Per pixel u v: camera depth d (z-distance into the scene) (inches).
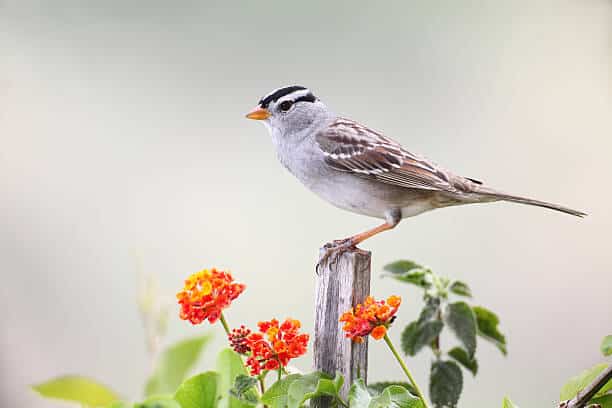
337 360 236.4
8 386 434.6
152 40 499.8
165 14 505.7
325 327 239.6
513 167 471.2
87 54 500.7
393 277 251.4
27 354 445.7
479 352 433.4
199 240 461.1
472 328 245.0
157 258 455.5
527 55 501.4
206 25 497.7
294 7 496.1
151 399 199.9
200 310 216.8
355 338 222.2
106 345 451.5
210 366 414.9
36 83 490.3
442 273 449.1
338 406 227.1
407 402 204.5
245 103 488.1
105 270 464.8
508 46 502.9
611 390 225.1
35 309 456.4
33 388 227.0
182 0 502.6
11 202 472.7
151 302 233.9
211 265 454.9
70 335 453.4
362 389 206.2
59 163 483.8
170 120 488.4
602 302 446.6
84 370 445.1
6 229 468.8
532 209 467.8
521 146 475.5
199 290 217.2
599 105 494.3
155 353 232.5
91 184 480.4
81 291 462.0
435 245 456.8
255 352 216.1
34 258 463.2
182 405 215.2
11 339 445.7
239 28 497.7
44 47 496.1
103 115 490.9
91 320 458.3
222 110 489.1
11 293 458.0
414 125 474.0
